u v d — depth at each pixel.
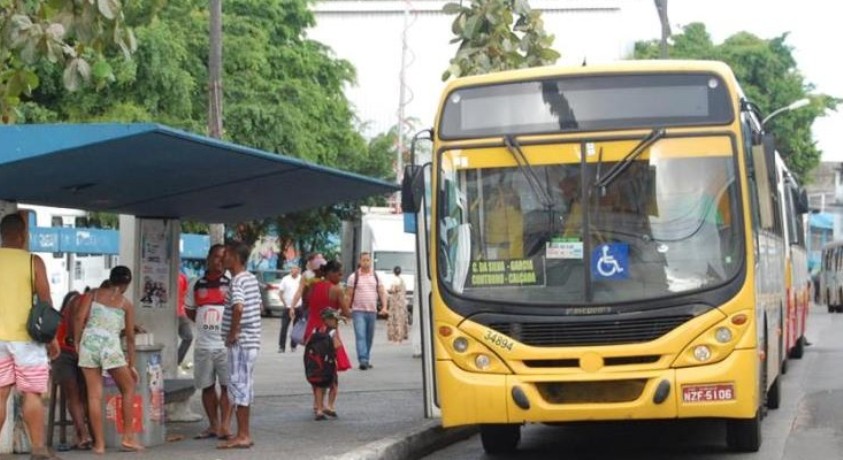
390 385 18.94
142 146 10.08
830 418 15.25
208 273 12.89
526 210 11.03
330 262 14.66
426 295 13.43
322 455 11.41
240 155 11.09
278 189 13.77
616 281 10.75
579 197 10.97
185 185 12.70
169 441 12.46
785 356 19.22
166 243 14.62
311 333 14.51
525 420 10.76
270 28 38.44
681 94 11.07
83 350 11.36
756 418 12.08
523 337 10.78
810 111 54.03
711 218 10.80
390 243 43.78
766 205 11.45
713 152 10.92
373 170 46.31
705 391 10.53
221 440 12.44
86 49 11.04
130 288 14.40
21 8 10.24
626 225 10.86
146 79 30.50
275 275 49.44
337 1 62.06
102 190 12.33
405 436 12.73
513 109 11.27
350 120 44.12
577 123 11.12
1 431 10.84
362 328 22.25
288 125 36.59
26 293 10.51
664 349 10.59
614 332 10.67
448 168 11.30
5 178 10.79
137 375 12.02
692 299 10.65
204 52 35.00
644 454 12.60
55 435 12.75
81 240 26.28
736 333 10.62
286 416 14.80
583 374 10.63
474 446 13.98
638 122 11.05
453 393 10.89
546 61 16.42
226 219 15.90
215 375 12.79
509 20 16.02
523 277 10.90
